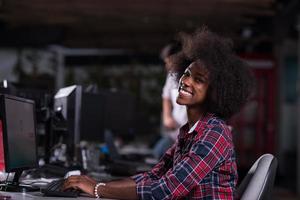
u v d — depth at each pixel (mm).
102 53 10680
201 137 2195
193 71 2324
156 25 8484
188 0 6812
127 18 7996
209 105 2316
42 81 9352
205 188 2156
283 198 8852
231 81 2305
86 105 4180
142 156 5941
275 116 9758
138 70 10664
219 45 2369
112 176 3746
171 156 2594
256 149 9625
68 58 10570
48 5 7188
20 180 3049
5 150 2445
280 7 7762
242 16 7914
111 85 10594
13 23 8609
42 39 8914
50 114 3730
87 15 7820
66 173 3250
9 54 9281
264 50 10188
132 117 5711
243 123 9562
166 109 4379
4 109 2439
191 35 2508
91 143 4691
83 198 2307
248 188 2352
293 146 12406
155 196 2162
